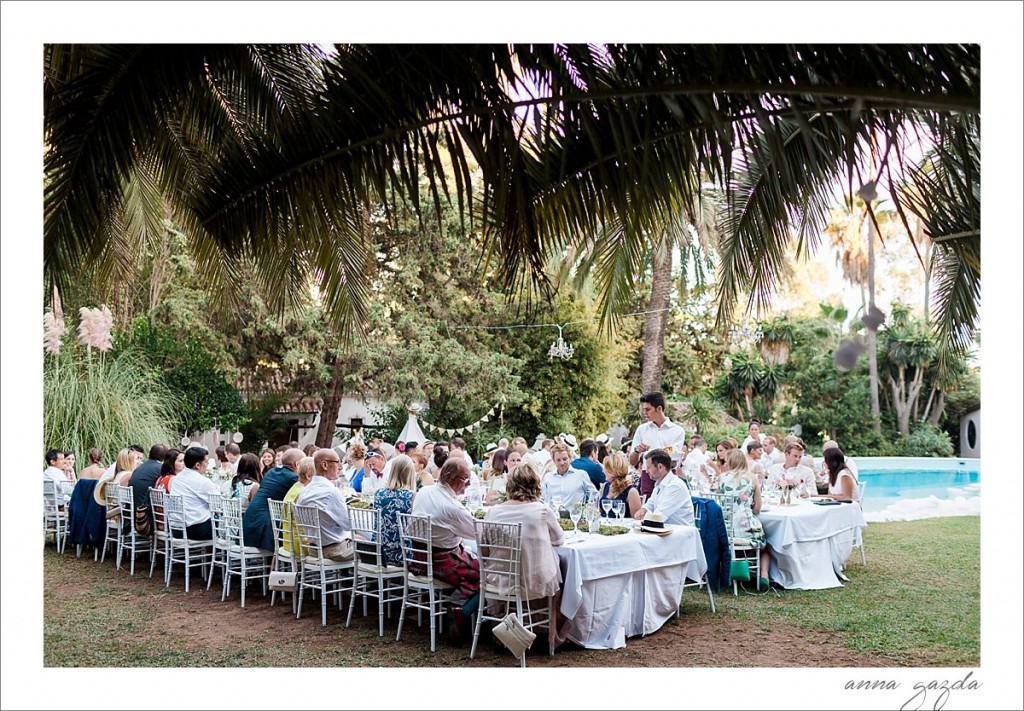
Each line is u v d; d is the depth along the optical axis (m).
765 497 7.78
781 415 24.36
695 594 6.89
